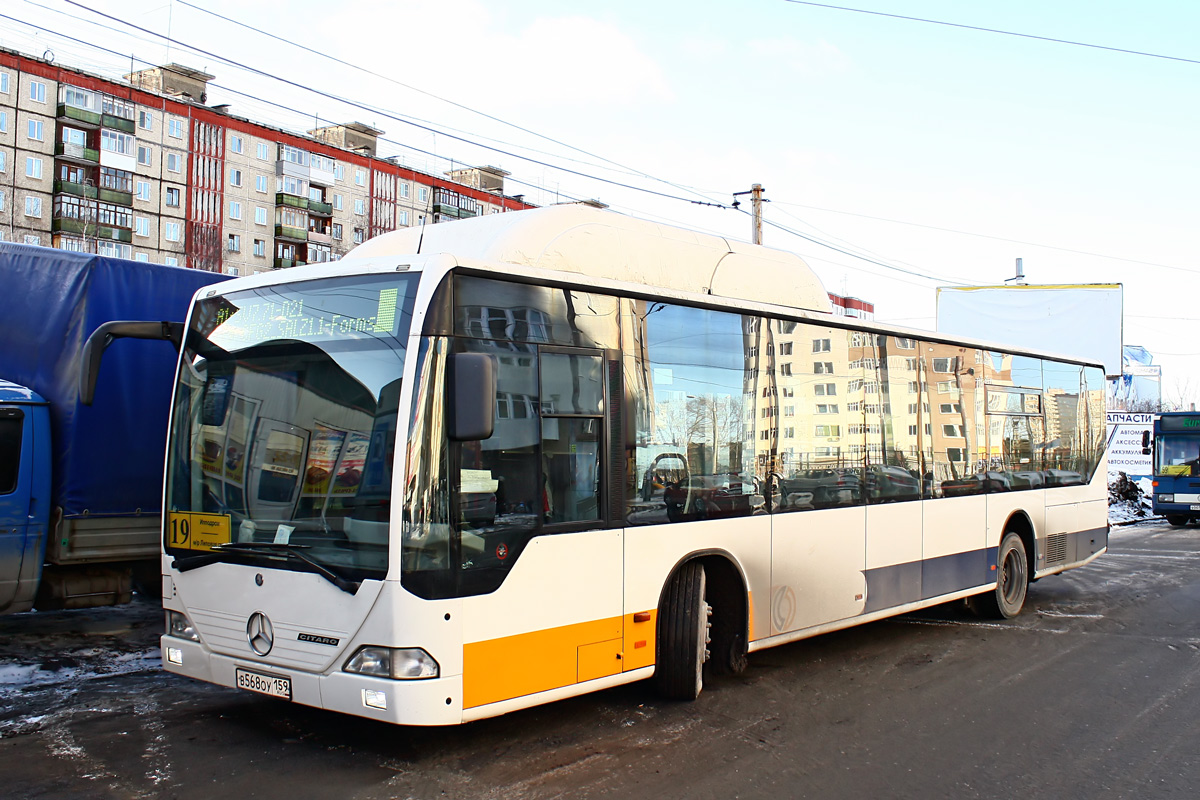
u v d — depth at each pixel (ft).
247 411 18.71
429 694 16.05
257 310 19.12
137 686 22.54
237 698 21.70
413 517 16.24
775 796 16.60
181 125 192.44
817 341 26.50
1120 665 27.17
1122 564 52.90
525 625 17.74
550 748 18.78
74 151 175.32
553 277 19.25
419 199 237.66
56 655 25.08
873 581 27.86
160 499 27.78
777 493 24.52
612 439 20.02
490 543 17.22
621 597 19.93
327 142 229.86
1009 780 17.71
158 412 27.99
